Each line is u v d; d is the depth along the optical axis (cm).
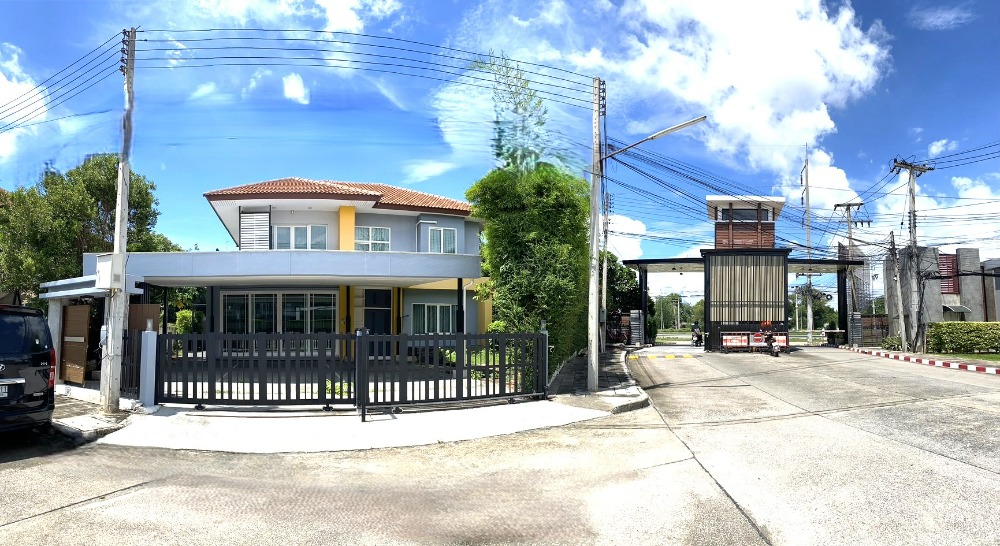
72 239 1967
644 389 1488
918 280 2600
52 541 471
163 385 1107
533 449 850
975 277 3128
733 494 598
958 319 3091
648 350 3098
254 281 1919
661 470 707
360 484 671
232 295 2203
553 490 638
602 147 1561
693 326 3572
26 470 711
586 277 1873
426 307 2448
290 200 2031
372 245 2294
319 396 1093
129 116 1102
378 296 2364
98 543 468
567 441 900
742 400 1256
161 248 2359
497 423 1021
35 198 1906
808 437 855
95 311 1811
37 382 841
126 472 708
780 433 893
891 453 743
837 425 940
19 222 1883
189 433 929
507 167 1478
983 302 3116
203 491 628
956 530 486
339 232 2164
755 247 3058
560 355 1695
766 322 2700
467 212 2347
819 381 1541
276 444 873
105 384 1055
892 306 2950
